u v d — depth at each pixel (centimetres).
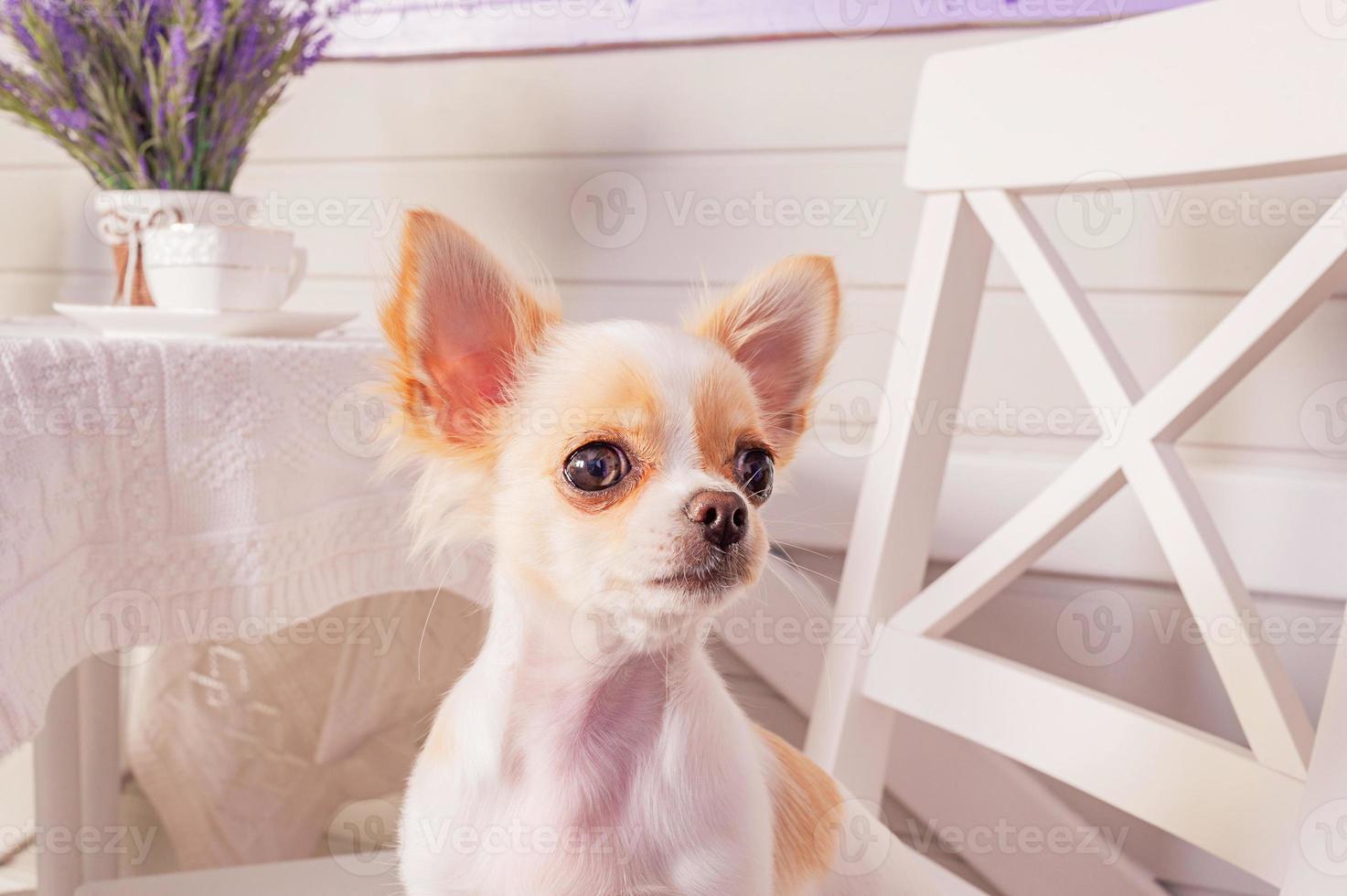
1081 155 86
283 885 83
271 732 144
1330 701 63
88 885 84
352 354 96
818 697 109
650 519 62
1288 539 114
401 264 70
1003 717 87
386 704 139
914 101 127
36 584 72
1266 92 73
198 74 116
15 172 159
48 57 111
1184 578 79
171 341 85
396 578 99
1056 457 125
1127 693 123
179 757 146
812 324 77
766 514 114
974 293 100
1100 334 89
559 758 67
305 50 134
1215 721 120
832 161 131
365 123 146
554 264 141
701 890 63
